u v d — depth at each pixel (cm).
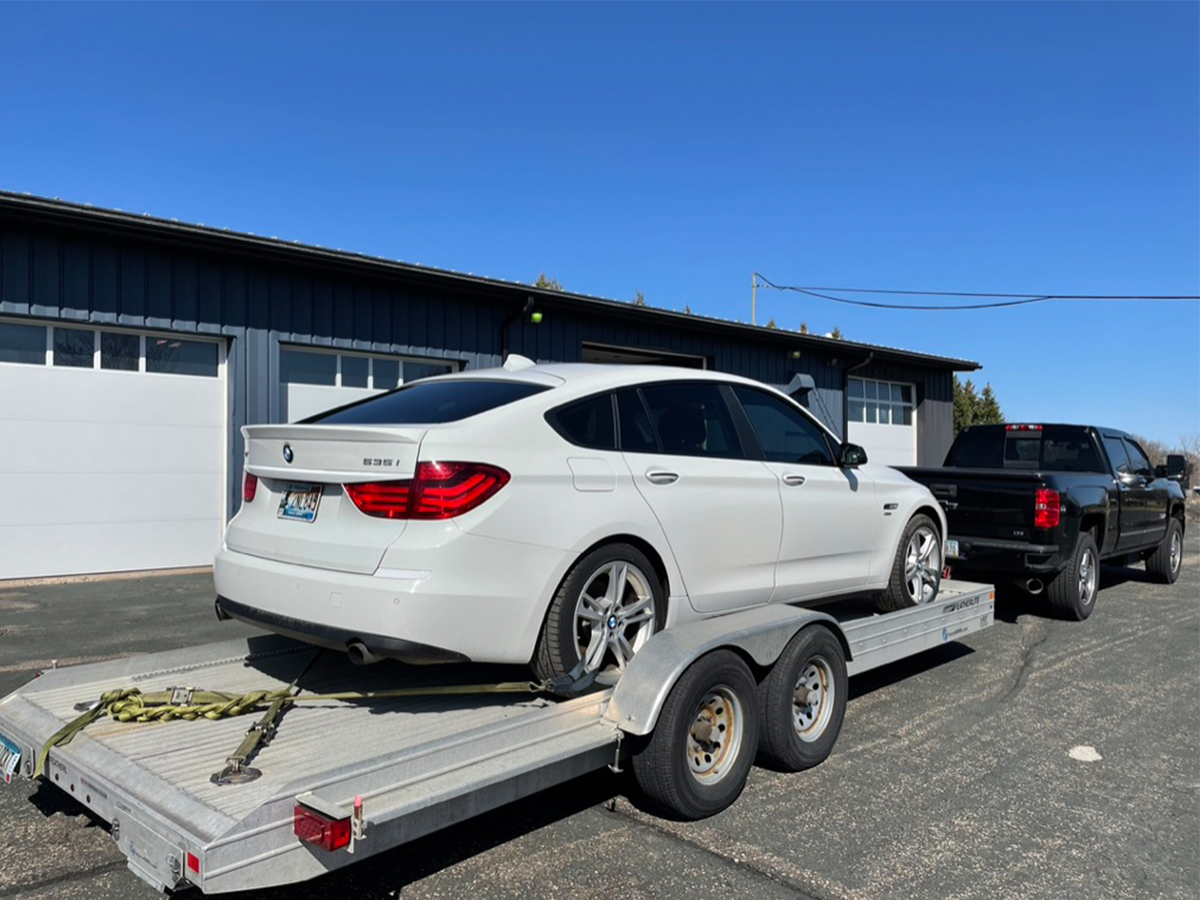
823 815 367
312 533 338
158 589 899
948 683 586
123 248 963
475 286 1195
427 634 304
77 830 341
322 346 1115
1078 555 788
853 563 515
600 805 374
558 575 341
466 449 324
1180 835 352
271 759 285
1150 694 561
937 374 2120
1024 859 329
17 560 933
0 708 343
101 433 980
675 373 432
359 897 294
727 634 365
